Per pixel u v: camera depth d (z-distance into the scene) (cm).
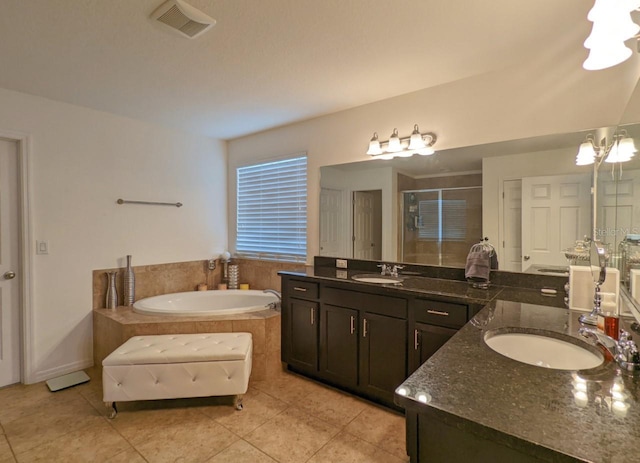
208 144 393
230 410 225
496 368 100
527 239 216
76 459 177
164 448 186
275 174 362
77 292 290
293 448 186
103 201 306
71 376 275
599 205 184
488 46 193
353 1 153
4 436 197
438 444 98
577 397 82
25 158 260
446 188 248
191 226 375
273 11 160
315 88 252
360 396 242
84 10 159
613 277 156
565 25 171
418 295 210
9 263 261
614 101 185
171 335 256
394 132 263
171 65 215
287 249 353
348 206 301
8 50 196
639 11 129
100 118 302
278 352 286
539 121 210
